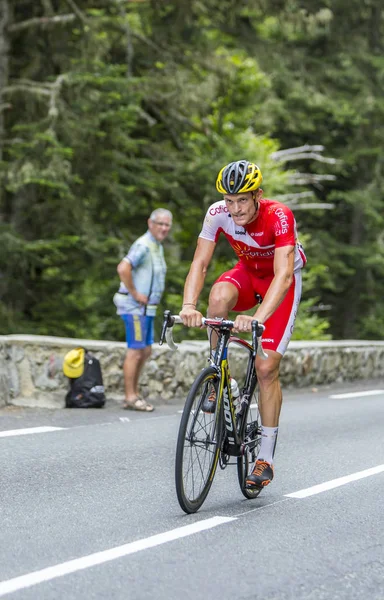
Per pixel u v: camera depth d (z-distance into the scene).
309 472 11.19
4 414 15.08
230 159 33.62
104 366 16.97
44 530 8.09
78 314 31.14
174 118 34.16
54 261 30.22
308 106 47.12
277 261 8.98
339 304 54.41
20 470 10.70
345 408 17.92
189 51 34.41
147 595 6.49
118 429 14.09
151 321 16.17
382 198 53.47
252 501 9.58
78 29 31.22
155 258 16.05
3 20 29.92
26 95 29.33
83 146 28.94
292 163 51.62
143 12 34.31
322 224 54.25
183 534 8.09
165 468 11.12
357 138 51.53
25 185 29.28
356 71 49.19
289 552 7.66
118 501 9.30
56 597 6.38
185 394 18.78
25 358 16.03
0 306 29.92
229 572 7.07
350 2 49.38
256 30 46.03
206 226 9.37
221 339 9.02
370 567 7.33
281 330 9.41
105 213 31.83
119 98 28.62
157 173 32.62
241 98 36.03
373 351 25.27
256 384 9.67
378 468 11.51
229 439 9.22
